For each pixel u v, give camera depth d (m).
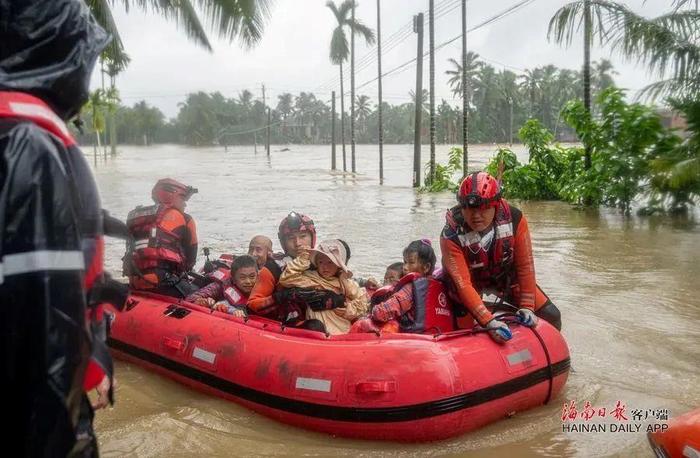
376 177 32.53
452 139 97.19
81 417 1.52
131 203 20.38
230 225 14.70
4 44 1.45
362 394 4.32
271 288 5.46
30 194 1.31
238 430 4.59
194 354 5.30
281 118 127.44
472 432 4.46
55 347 1.29
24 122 1.38
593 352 6.02
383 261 10.15
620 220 14.82
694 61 13.20
